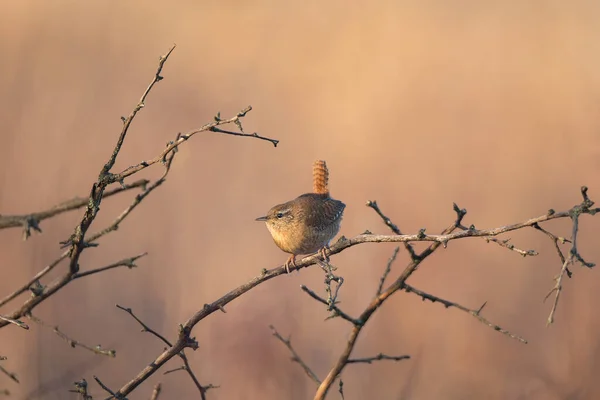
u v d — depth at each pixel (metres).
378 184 13.98
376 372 9.78
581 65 18.42
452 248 12.10
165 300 10.70
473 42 20.66
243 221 12.77
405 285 5.05
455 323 10.65
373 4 23.05
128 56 18.19
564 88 17.30
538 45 20.05
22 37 16.00
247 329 9.30
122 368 9.41
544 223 12.42
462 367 10.05
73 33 18.31
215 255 11.80
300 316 9.73
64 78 15.71
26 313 4.08
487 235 4.23
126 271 11.02
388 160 14.91
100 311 10.20
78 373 8.39
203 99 16.38
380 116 16.72
